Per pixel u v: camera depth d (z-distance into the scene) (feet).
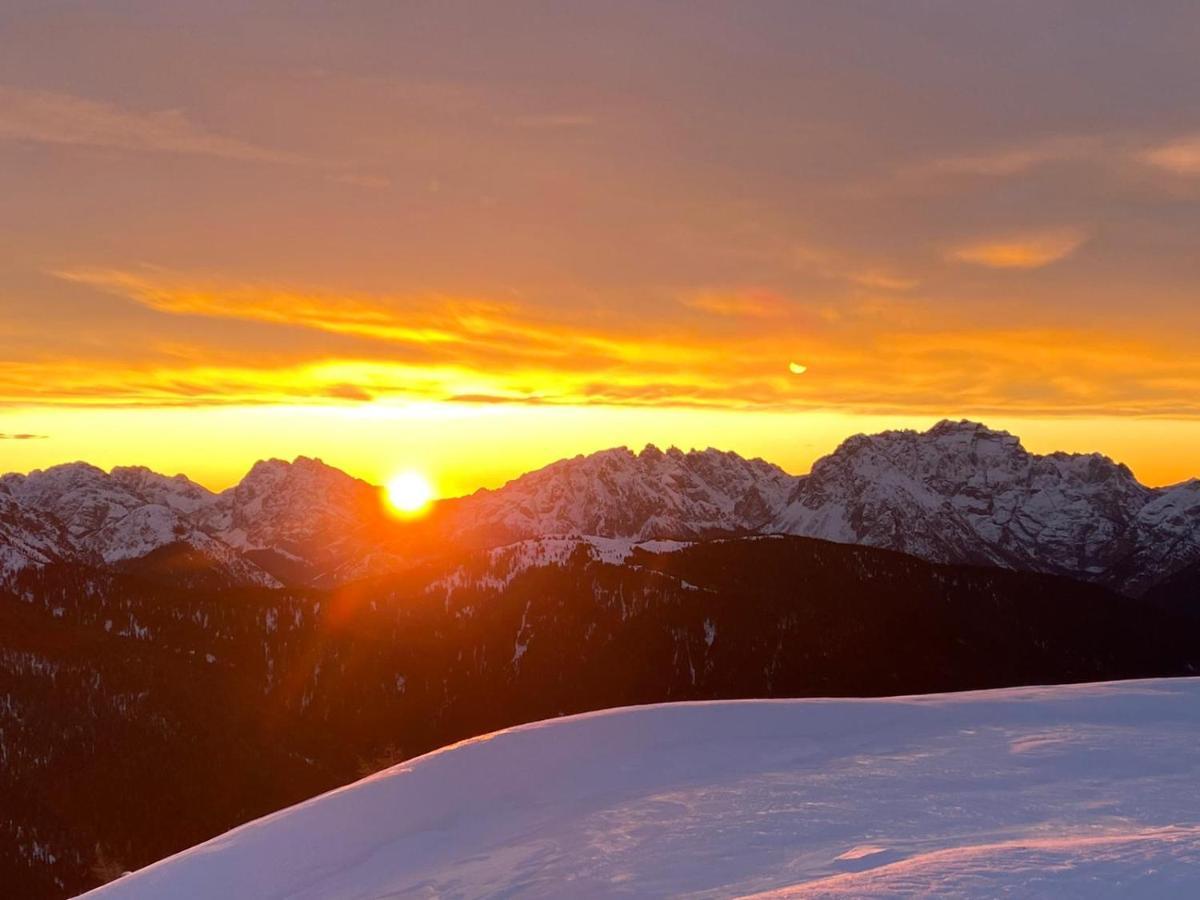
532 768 71.51
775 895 36.73
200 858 61.36
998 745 74.13
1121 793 58.29
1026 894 33.24
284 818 66.08
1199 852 36.22
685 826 55.57
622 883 46.37
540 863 51.62
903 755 72.13
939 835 50.01
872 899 34.01
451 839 59.67
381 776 71.51
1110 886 33.37
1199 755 68.54
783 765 70.79
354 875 56.08
